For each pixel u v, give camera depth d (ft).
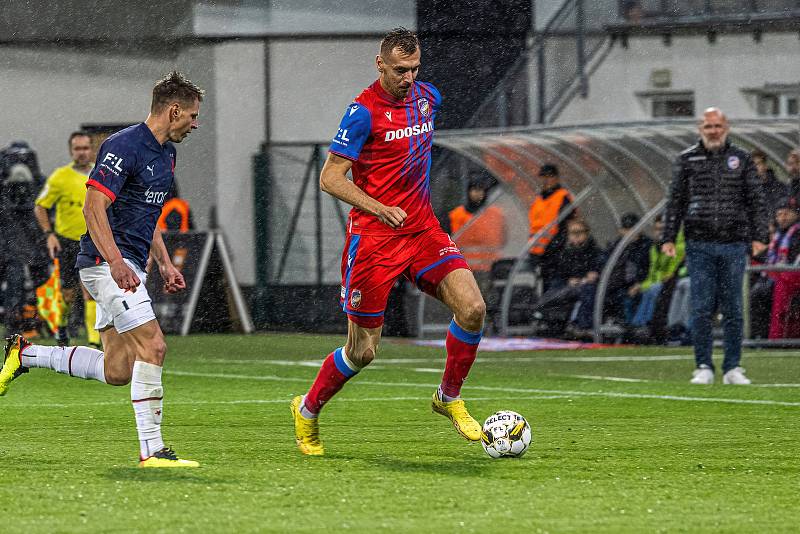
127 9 202.90
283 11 199.82
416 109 56.54
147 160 53.16
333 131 199.11
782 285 137.90
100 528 39.34
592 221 160.86
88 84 204.54
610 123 152.76
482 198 164.55
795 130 149.07
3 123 204.23
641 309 147.33
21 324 150.51
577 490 47.16
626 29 193.16
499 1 191.83
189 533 38.68
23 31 203.51
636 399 84.74
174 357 129.49
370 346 55.98
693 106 192.85
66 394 87.10
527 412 76.74
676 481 49.62
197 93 54.08
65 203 119.96
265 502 43.98
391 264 56.08
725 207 97.04
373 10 197.26
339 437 63.67
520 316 159.22
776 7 189.47
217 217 199.82
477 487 47.62
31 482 48.16
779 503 44.65
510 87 189.98
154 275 172.14
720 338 148.97
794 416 74.54
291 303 190.49
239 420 71.77
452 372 57.36
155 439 52.54
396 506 43.37
